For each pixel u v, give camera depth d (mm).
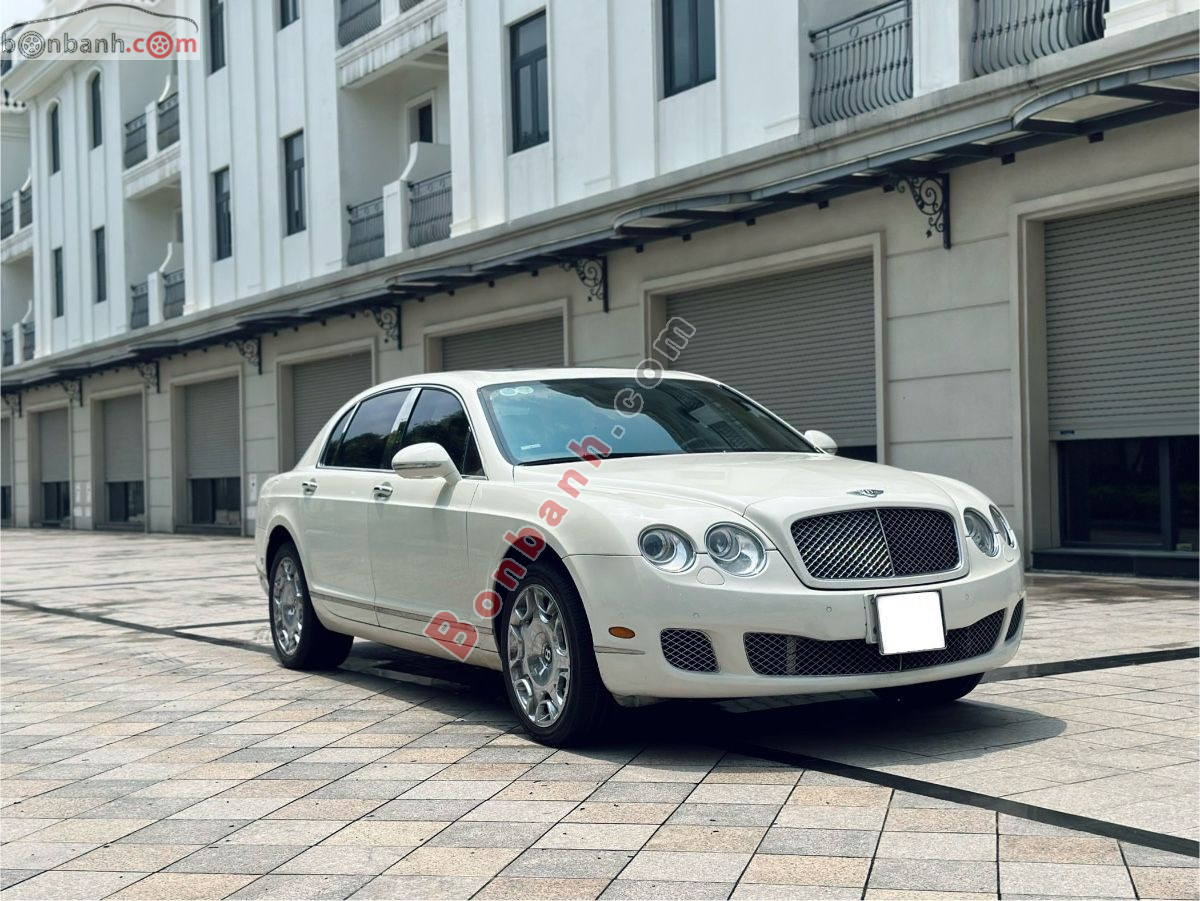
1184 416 10164
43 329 35688
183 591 12617
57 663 7727
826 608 4383
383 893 3348
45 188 35281
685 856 3518
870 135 12148
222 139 25844
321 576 6652
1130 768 4238
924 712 5258
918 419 12000
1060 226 11016
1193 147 9734
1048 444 11203
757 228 13641
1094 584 10008
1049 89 10477
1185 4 9859
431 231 19953
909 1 12383
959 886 3197
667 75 15336
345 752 4961
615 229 13922
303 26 23047
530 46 17781
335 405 22656
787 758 4555
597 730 4723
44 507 35875
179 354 27438
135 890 3469
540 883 3363
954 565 4699
